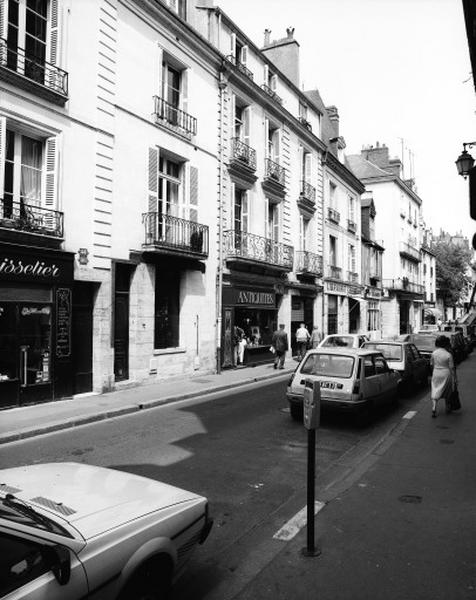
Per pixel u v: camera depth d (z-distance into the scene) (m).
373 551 4.46
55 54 11.92
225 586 3.92
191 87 16.94
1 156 10.71
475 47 8.70
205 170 17.58
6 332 10.92
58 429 9.41
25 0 11.34
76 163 12.53
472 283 68.94
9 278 10.78
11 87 10.93
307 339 22.44
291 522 5.11
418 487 6.21
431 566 4.20
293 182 24.39
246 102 20.34
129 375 14.36
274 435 9.06
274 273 22.22
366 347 14.17
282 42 26.20
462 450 7.97
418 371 14.53
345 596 3.75
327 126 32.72
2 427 9.10
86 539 2.74
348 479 6.56
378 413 11.25
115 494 3.45
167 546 3.18
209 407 11.89
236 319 20.33
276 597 3.74
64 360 12.07
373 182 45.69
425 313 56.72
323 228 27.58
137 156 14.49
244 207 20.39
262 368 19.86
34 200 11.86
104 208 13.28
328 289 28.62
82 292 12.98
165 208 16.12
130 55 14.31
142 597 3.00
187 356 16.55
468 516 5.27
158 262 15.12
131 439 8.70
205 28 18.36
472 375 18.47
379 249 41.28
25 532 2.60
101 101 13.26
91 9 13.00
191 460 7.43
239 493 6.06
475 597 3.72
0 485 3.38
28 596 2.31
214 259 18.05
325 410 9.77
